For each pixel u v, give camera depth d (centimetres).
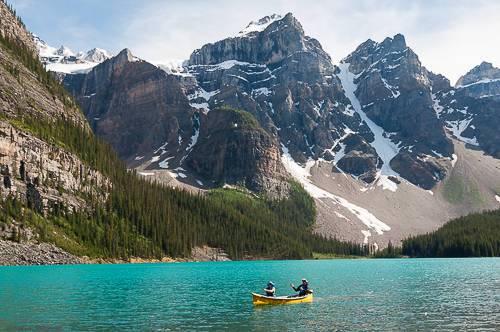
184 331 5166
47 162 17750
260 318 5931
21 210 15838
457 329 5284
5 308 6506
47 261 14925
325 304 7100
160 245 19888
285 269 15812
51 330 5178
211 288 9256
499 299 7556
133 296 7894
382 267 17200
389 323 5616
